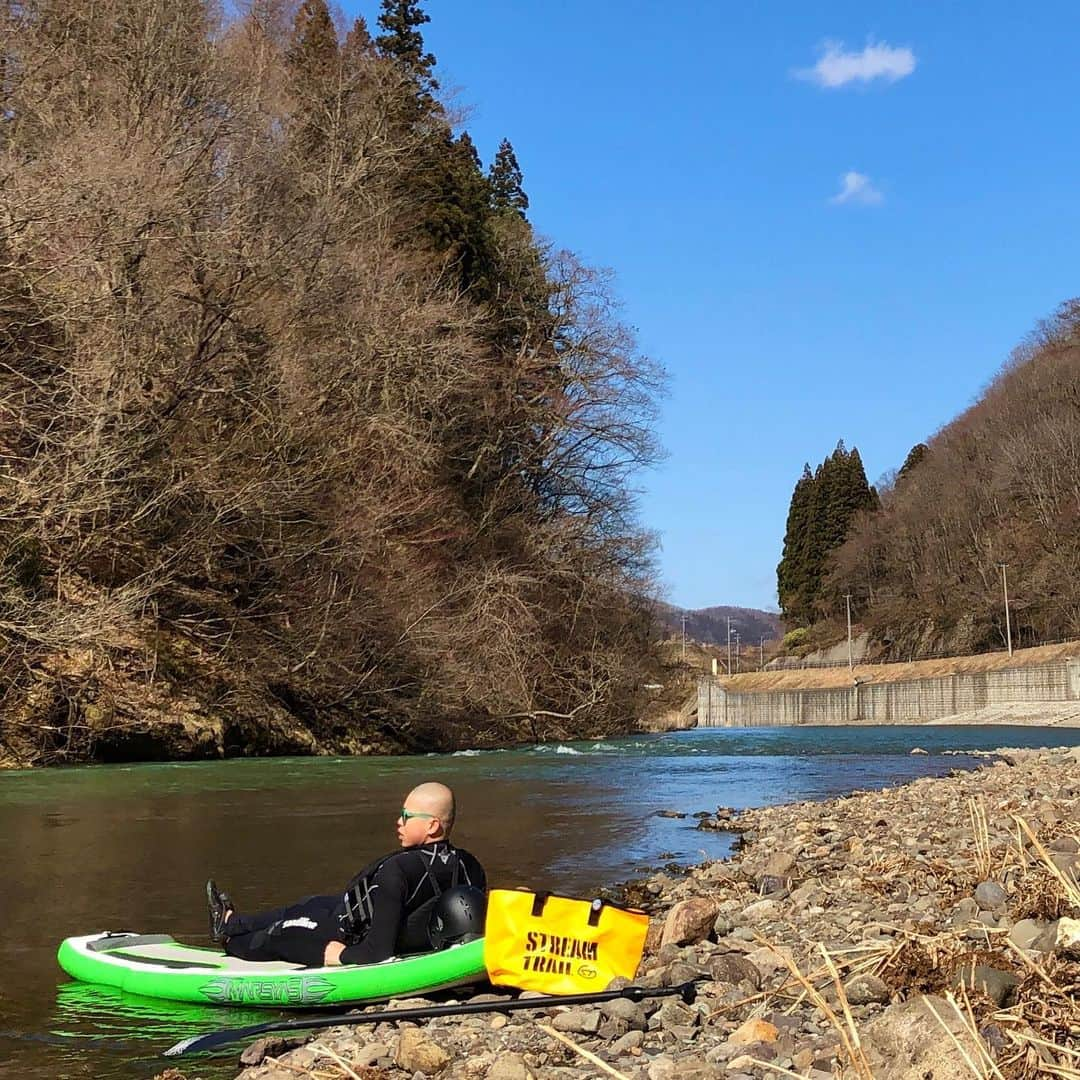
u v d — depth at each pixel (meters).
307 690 30.39
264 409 30.14
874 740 40.75
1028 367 106.25
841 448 126.94
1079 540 86.38
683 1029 5.16
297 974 6.09
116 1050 5.50
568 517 42.91
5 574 24.03
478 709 35.34
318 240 33.06
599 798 17.34
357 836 12.62
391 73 45.16
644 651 44.03
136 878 9.91
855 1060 3.91
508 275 47.12
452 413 40.06
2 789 18.55
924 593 101.00
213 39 35.34
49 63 30.77
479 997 5.98
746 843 11.89
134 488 25.95
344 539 30.55
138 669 26.31
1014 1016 4.39
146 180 26.20
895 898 7.89
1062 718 60.41
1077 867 7.29
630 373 44.22
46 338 26.08
